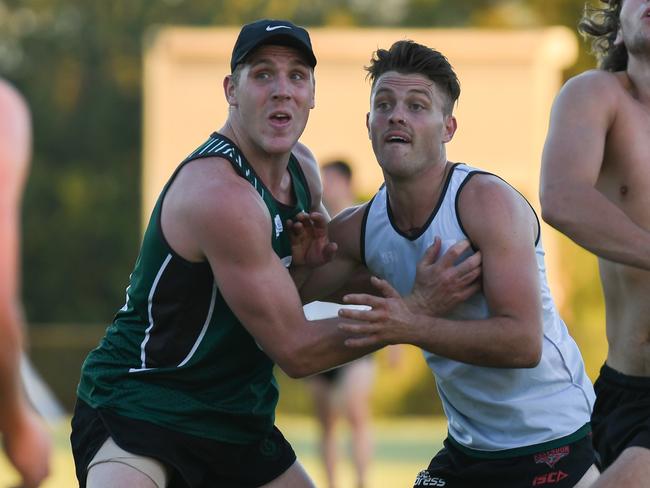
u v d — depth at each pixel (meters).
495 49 53.94
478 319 15.09
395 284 15.82
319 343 14.87
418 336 14.55
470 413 15.83
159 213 15.43
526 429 15.52
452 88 15.15
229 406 15.81
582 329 62.81
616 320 15.66
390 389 64.56
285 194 16.20
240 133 15.76
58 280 101.50
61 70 104.19
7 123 11.01
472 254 15.01
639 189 15.01
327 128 53.81
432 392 64.62
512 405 15.44
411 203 15.23
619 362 15.66
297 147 17.06
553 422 15.48
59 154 104.06
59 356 74.88
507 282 14.57
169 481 15.87
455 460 16.20
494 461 15.72
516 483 15.62
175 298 15.34
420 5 97.62
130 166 104.12
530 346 14.56
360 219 15.95
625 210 15.09
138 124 104.50
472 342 14.51
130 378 15.66
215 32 55.97
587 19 16.64
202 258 15.18
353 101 53.84
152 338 15.61
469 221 14.84
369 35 53.62
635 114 15.07
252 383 16.05
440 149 15.09
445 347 14.58
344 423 51.66
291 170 16.36
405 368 64.56
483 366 14.77
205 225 14.84
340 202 32.94
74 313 101.25
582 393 15.74
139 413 15.49
